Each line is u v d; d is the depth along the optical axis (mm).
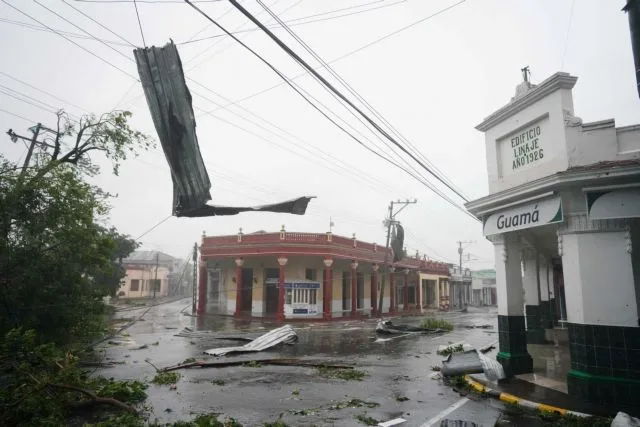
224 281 36250
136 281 59531
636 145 7953
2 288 10375
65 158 11250
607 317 7703
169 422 6793
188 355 14039
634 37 5105
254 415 7211
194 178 6688
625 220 7742
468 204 11242
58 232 10734
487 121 10922
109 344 16531
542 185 8539
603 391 7531
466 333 22234
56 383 7297
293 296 30438
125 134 11531
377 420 6930
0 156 10117
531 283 16188
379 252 38000
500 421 6938
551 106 8961
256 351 15000
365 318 33188
